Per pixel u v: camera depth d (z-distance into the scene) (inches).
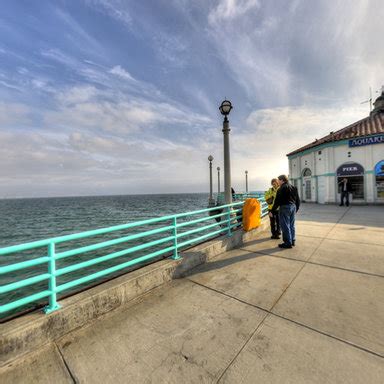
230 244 241.4
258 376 84.4
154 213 1822.1
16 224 1285.7
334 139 677.3
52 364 94.3
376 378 81.4
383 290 140.7
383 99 795.4
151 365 91.8
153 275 157.9
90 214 1838.1
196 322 118.9
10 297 343.0
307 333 106.0
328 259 195.3
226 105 308.8
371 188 628.7
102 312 127.5
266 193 280.2
